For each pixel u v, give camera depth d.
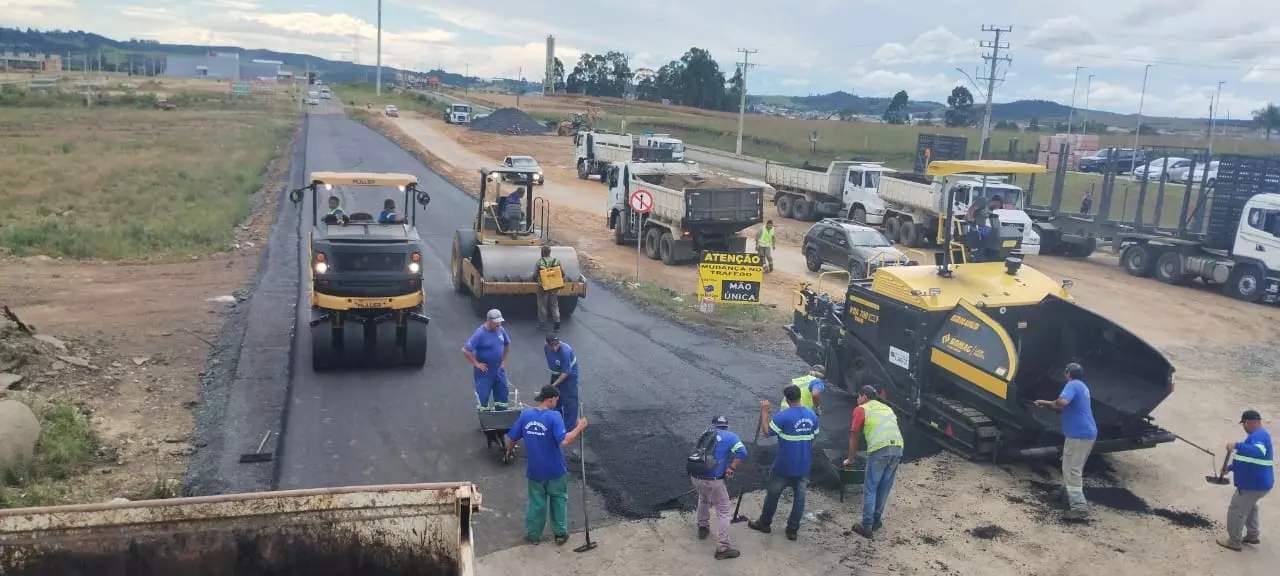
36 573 5.24
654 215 25.44
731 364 14.93
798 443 8.76
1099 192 44.25
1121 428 10.64
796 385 9.71
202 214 27.14
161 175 35.97
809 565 8.45
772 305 19.58
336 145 53.69
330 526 5.59
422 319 13.56
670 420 12.07
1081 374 9.76
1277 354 17.73
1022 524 9.52
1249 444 8.84
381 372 13.58
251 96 111.62
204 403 11.82
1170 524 9.70
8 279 18.28
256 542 5.51
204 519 5.43
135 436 10.57
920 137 43.91
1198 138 106.94
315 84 168.62
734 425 11.98
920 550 8.85
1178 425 13.13
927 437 11.89
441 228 27.58
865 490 9.06
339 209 13.80
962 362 11.16
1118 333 11.34
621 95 170.50
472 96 139.12
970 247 12.84
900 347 12.12
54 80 128.88
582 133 46.34
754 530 9.14
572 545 8.62
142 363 13.26
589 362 14.66
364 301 13.15
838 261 23.64
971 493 10.25
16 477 8.95
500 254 16.69
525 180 17.53
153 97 92.25
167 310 16.41
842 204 34.03
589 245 27.05
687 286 21.72
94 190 31.28
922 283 12.01
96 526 5.29
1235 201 23.86
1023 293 11.92
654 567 8.27
